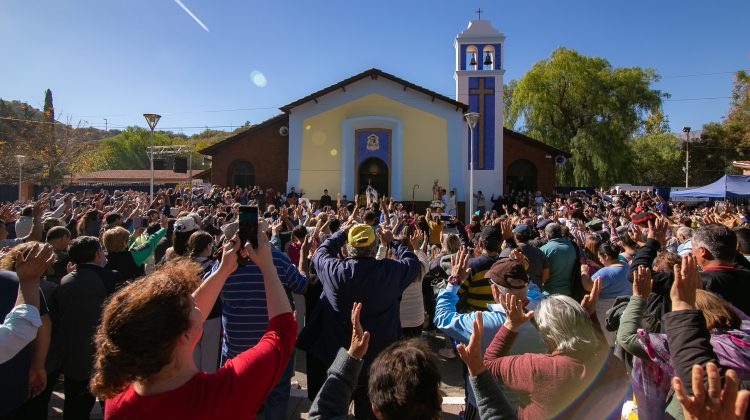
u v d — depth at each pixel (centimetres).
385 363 175
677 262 367
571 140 3516
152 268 685
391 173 2536
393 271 351
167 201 1342
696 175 4694
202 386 161
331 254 380
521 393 224
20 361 302
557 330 226
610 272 486
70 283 385
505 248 569
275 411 398
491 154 2633
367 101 2595
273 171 2653
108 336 155
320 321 374
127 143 7331
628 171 3494
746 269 354
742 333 238
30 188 3022
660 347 272
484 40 2652
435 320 322
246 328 377
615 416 222
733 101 3706
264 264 209
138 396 159
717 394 146
